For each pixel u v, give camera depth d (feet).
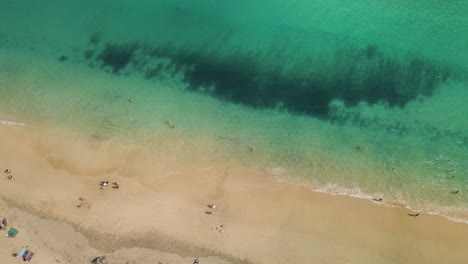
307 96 140.87
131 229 116.26
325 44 150.51
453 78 141.79
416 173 125.29
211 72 146.72
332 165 127.13
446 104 137.49
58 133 134.51
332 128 134.51
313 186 123.34
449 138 131.54
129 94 142.20
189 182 124.36
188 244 114.11
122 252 112.88
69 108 139.85
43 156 129.80
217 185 123.65
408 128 133.69
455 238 113.70
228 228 116.47
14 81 146.00
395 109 137.28
